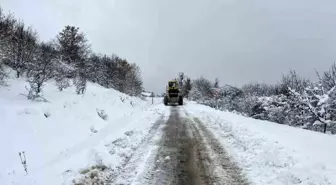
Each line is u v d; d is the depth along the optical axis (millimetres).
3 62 14828
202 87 44438
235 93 31703
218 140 9367
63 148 9242
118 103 20781
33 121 9961
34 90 12828
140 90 49062
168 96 28641
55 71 17797
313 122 13977
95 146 7625
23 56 15781
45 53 17969
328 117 13195
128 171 6297
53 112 11781
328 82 14656
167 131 11164
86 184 5406
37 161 7730
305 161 6051
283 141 7777
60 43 29703
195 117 16062
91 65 31359
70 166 6145
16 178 5824
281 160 6387
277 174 5773
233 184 5531
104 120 14547
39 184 5242
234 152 7773
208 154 7645
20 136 8664
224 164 6762
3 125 8711
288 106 16594
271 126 10539
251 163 6688
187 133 10750
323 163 5742
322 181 5105
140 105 27531
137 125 11969
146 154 7648
